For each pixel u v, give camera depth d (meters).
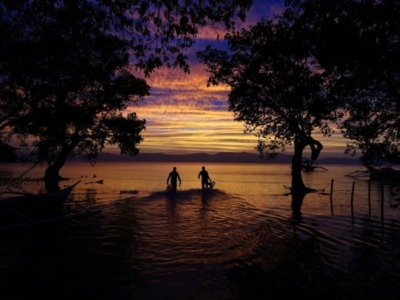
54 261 9.11
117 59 9.39
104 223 14.53
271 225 14.41
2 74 9.82
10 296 6.81
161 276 7.96
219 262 9.06
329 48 5.45
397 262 9.21
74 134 23.86
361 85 5.96
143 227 13.70
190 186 36.28
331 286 7.44
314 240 11.73
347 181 50.25
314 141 10.28
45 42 8.45
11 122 11.35
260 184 41.38
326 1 5.32
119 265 8.75
